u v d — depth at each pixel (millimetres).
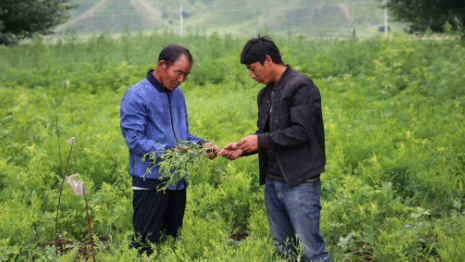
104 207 5070
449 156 6426
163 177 3803
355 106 9766
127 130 3725
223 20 109250
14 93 10891
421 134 7602
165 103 3857
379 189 5430
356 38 18094
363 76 11938
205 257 3969
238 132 8000
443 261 4199
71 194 5160
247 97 10422
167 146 3709
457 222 4816
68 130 7812
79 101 10852
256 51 3467
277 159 3559
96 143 6730
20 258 4129
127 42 17656
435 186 5562
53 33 25031
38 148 6879
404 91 10336
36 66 14844
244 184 5363
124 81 13078
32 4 22766
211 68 13469
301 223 3594
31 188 5535
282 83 3518
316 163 3543
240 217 5254
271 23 99062
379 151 6680
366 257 4551
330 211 4883
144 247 3973
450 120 8000
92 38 20438
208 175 5613
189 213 4797
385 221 5023
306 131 3389
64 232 4930
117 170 5992
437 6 18656
